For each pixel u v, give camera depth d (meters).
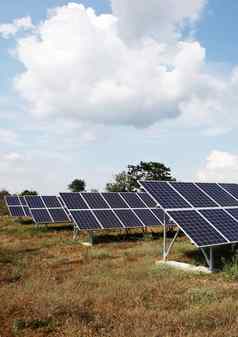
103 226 26.12
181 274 15.61
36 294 12.20
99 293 12.38
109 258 19.92
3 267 17.11
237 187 25.23
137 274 15.34
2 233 32.56
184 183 21.83
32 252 21.80
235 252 20.50
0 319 10.19
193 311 10.34
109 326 9.36
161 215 30.45
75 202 27.97
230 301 11.20
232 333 8.57
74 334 8.78
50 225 38.94
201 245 15.77
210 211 19.38
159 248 22.45
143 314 10.20
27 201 38.12
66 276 15.32
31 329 9.45
